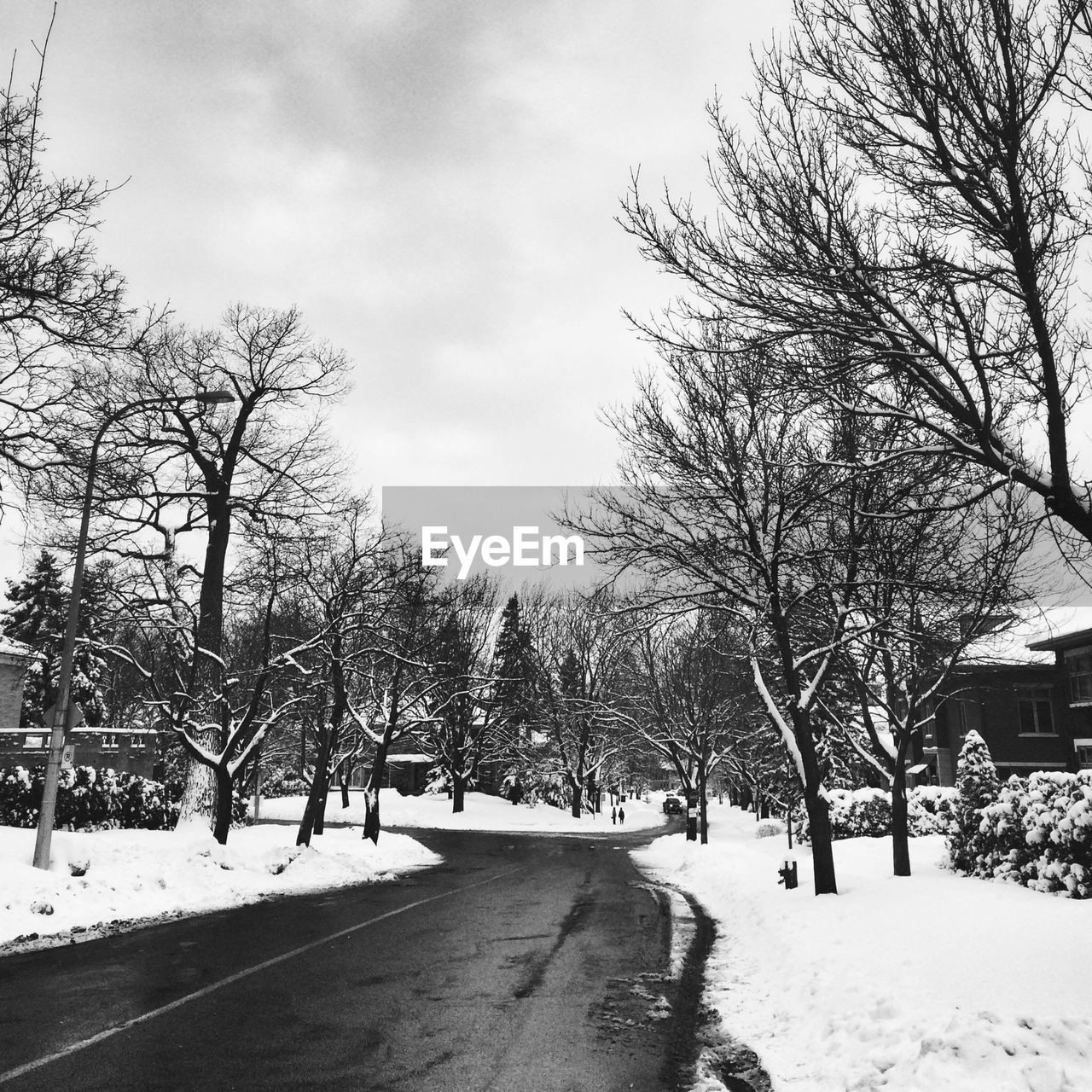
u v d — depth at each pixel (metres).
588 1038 7.43
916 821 24.84
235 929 12.98
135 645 28.78
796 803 28.70
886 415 7.11
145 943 11.64
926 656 15.17
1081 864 11.27
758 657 16.62
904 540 12.57
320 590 25.00
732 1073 6.54
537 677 51.03
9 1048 6.86
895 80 6.39
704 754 32.91
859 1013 7.02
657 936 12.92
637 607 14.17
